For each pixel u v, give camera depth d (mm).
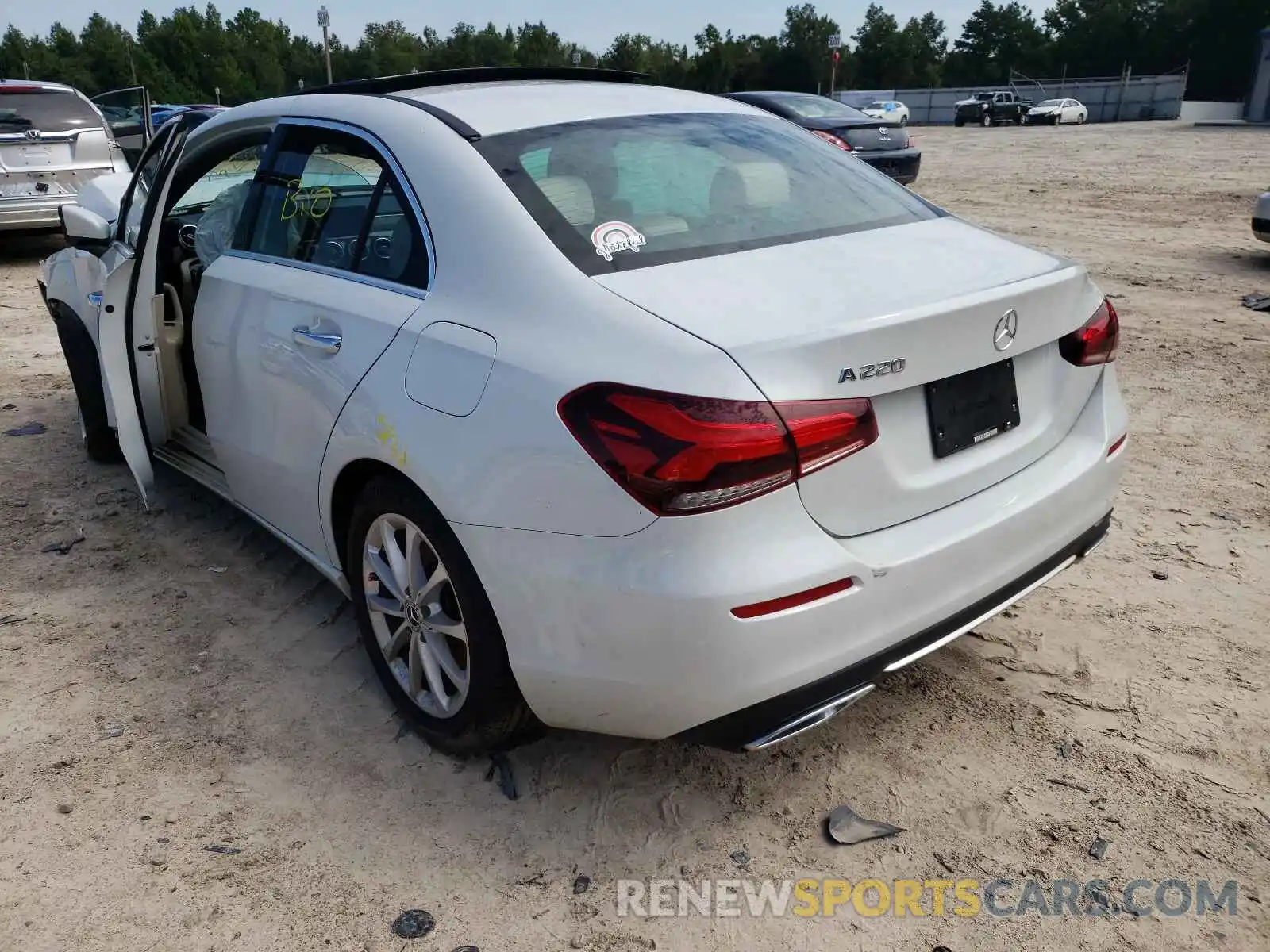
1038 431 2607
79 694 3072
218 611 3553
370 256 2775
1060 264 2676
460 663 2633
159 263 4180
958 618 2363
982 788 2623
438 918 2252
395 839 2479
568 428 2104
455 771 2719
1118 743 2775
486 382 2275
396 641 2773
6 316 8219
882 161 13477
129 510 4395
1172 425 5234
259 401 3094
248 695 3057
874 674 2240
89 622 3486
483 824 2525
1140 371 6137
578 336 2184
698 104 3271
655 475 1993
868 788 2633
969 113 45875
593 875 2371
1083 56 86562
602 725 2307
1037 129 38500
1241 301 7844
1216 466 4695
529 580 2205
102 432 4773
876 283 2320
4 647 3334
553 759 2758
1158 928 2201
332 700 3035
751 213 2689
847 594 2121
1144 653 3193
